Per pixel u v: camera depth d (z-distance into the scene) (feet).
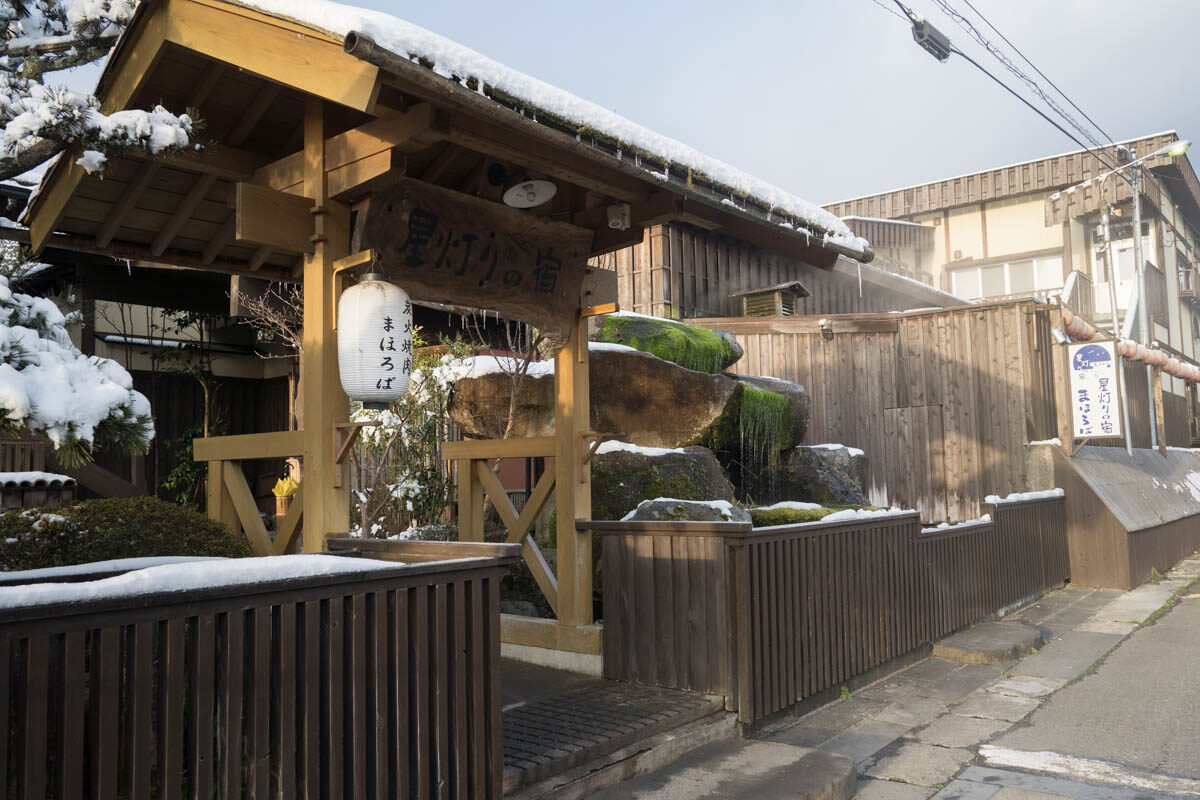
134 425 10.19
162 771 8.21
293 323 37.19
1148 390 59.16
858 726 18.58
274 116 15.65
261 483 44.98
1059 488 38.73
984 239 87.81
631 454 25.52
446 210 15.31
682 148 16.46
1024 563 33.60
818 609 19.90
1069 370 39.68
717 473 27.25
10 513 13.47
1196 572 41.50
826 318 45.73
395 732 10.33
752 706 17.20
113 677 7.89
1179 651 25.31
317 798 9.44
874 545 22.72
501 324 39.14
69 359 10.19
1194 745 17.17
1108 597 35.19
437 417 30.73
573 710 16.10
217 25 13.15
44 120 11.85
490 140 14.23
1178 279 89.20
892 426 45.03
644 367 29.99
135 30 14.03
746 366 45.44
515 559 12.05
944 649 24.98
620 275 46.52
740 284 50.47
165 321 42.80
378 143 13.74
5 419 9.20
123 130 12.30
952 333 44.04
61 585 7.57
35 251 16.75
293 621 9.38
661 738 15.21
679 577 17.90
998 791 14.90
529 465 38.37
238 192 13.76
